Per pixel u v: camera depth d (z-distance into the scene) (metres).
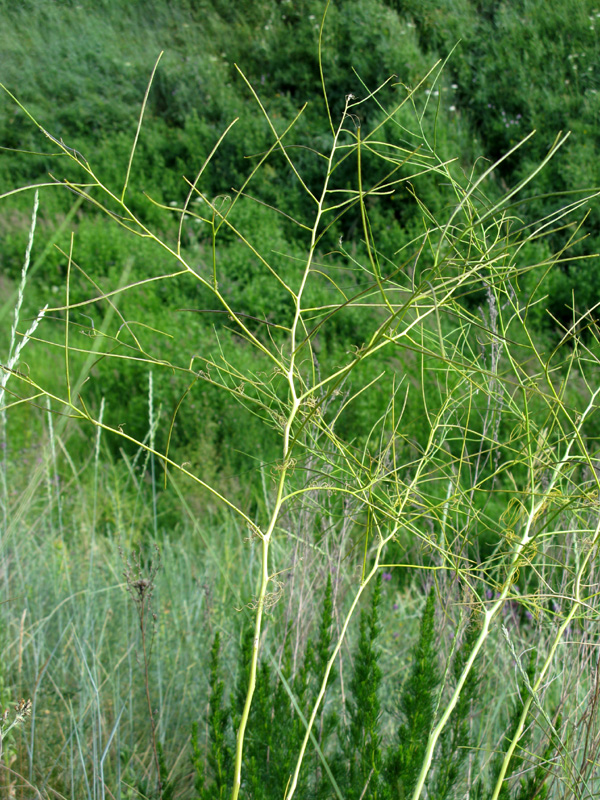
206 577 2.86
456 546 1.74
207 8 12.85
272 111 10.70
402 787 1.51
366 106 10.30
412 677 1.68
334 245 8.61
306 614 2.18
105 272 7.55
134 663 2.33
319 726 1.76
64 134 10.75
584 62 10.58
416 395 4.88
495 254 1.17
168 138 10.84
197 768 1.47
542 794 1.46
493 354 1.68
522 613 2.43
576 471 1.83
